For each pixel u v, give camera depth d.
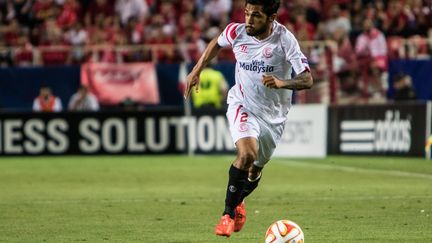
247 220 35.53
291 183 50.41
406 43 85.25
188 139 72.50
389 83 79.38
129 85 80.25
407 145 66.25
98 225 34.19
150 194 45.31
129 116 72.94
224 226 28.89
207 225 34.12
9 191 47.22
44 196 44.62
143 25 88.56
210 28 88.81
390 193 44.50
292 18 88.56
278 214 37.19
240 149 29.58
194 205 40.56
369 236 31.00
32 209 39.31
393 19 88.38
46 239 30.80
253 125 30.34
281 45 29.97
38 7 92.94
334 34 82.38
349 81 78.81
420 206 39.22
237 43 30.55
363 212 37.47
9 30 89.81
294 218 35.88
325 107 69.12
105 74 80.19
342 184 49.44
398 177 53.09
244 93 30.67
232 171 29.31
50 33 88.19
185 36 85.69
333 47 80.12
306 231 32.28
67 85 80.44
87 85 79.94
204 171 58.91
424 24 88.94
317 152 69.25
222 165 63.53
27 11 92.88
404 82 76.62
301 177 53.94
